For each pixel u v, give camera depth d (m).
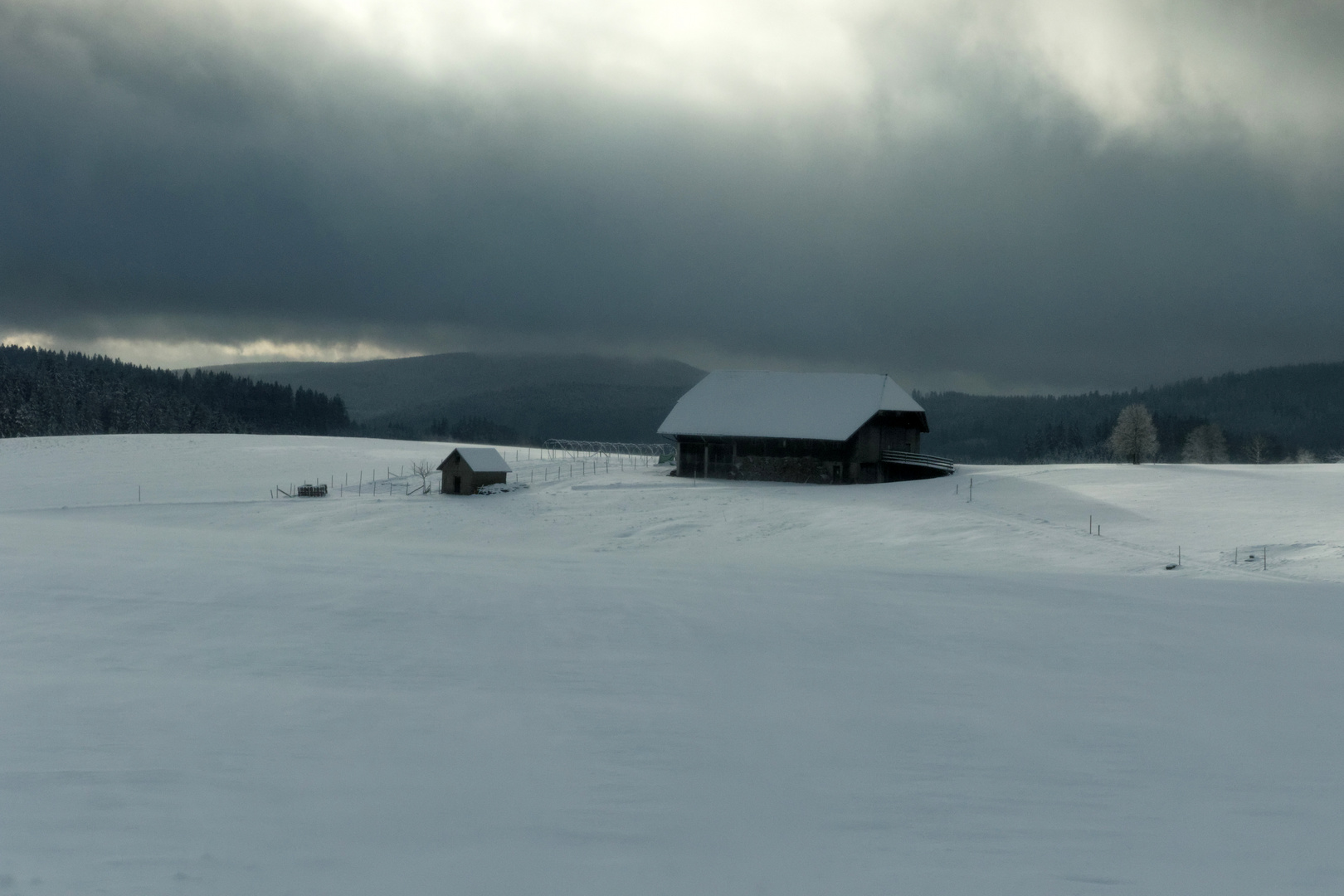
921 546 40.78
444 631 12.98
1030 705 9.91
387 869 5.18
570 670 10.88
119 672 10.04
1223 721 9.43
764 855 5.59
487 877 5.10
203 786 6.49
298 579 17.28
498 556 25.30
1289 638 14.88
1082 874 5.43
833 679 10.91
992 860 5.60
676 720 8.82
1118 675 11.65
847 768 7.50
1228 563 31.98
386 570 19.44
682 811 6.35
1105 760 7.94
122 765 6.89
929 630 14.59
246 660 10.88
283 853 5.35
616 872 5.24
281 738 7.75
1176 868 5.55
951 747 8.24
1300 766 7.91
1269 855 5.81
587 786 6.82
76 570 17.28
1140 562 33.12
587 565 22.77
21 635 11.84
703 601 16.62
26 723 7.93
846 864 5.48
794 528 48.19
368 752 7.45
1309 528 37.94
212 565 18.84
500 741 7.92
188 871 5.02
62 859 5.13
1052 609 17.44
